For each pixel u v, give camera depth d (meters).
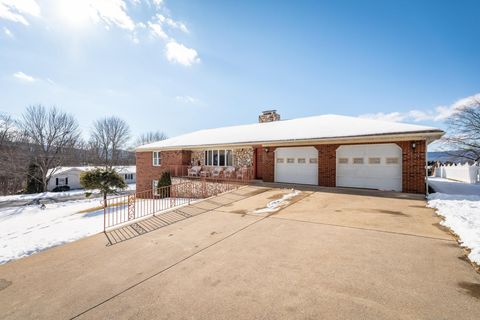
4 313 2.89
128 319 2.60
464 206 6.81
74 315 2.76
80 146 39.94
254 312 2.56
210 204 8.67
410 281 3.04
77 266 4.20
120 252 4.74
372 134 9.34
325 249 4.21
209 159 16.98
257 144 12.95
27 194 28.45
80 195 27.12
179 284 3.30
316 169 11.90
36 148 30.95
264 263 3.78
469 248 3.96
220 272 3.57
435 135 8.48
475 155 23.39
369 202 7.97
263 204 8.29
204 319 2.50
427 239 4.51
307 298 2.77
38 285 3.58
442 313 2.40
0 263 4.75
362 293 2.82
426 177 9.05
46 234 7.29
